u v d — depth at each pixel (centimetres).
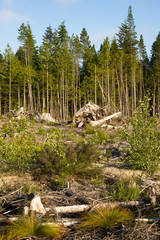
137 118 741
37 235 332
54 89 4681
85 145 757
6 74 4516
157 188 526
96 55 5197
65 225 366
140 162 713
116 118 2280
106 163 916
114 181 651
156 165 695
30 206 391
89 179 681
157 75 4888
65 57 4281
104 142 1417
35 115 2788
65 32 4750
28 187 537
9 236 314
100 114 2334
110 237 327
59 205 450
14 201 450
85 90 5072
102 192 550
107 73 4350
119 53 4772
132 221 379
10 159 671
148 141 704
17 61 4394
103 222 370
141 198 504
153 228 358
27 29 4694
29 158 699
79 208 427
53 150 700
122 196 512
